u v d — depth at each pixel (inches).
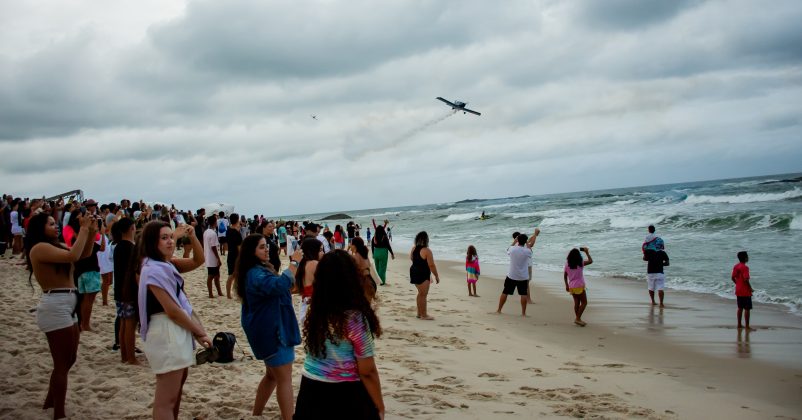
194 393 230.2
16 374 245.8
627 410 233.8
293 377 266.8
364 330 131.1
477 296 603.5
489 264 928.3
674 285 603.5
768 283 562.9
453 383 269.7
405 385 260.4
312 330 132.3
